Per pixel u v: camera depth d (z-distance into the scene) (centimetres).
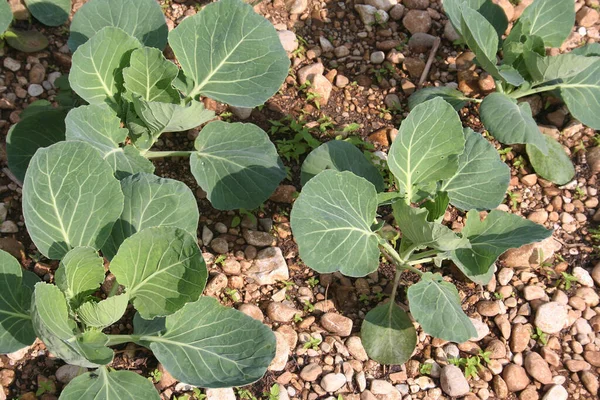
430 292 106
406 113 132
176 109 108
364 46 137
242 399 106
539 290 118
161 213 104
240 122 122
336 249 105
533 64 125
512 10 142
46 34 129
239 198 114
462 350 113
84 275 98
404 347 109
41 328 91
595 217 126
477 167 116
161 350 101
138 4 120
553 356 113
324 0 141
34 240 100
